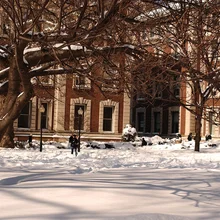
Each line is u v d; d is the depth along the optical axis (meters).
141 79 13.74
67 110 47.12
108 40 13.29
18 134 45.31
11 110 13.05
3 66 15.79
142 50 14.45
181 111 58.16
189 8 12.77
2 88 15.22
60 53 13.64
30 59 13.66
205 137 52.62
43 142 42.97
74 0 12.20
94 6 12.84
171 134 60.75
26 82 12.60
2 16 14.81
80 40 11.27
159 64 13.45
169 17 13.55
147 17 14.16
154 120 64.44
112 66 13.85
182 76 14.13
